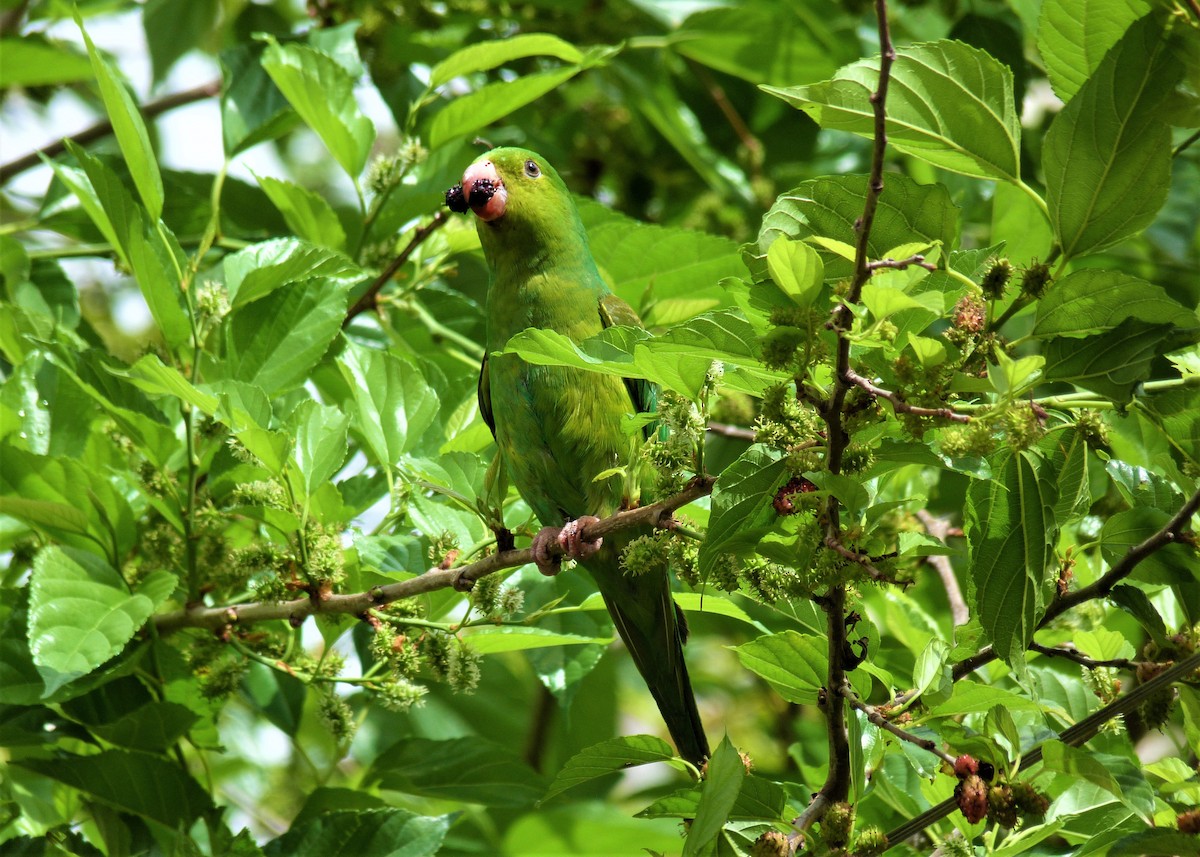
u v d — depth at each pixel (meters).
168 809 7.27
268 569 6.98
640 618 7.77
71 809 8.40
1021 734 6.59
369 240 9.72
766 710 12.63
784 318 4.72
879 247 5.41
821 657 5.99
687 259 9.34
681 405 5.43
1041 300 5.00
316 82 8.84
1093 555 7.37
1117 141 5.23
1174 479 6.00
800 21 11.43
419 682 11.86
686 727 8.07
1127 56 5.20
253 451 6.72
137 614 6.63
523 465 7.92
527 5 11.75
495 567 6.49
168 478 7.33
